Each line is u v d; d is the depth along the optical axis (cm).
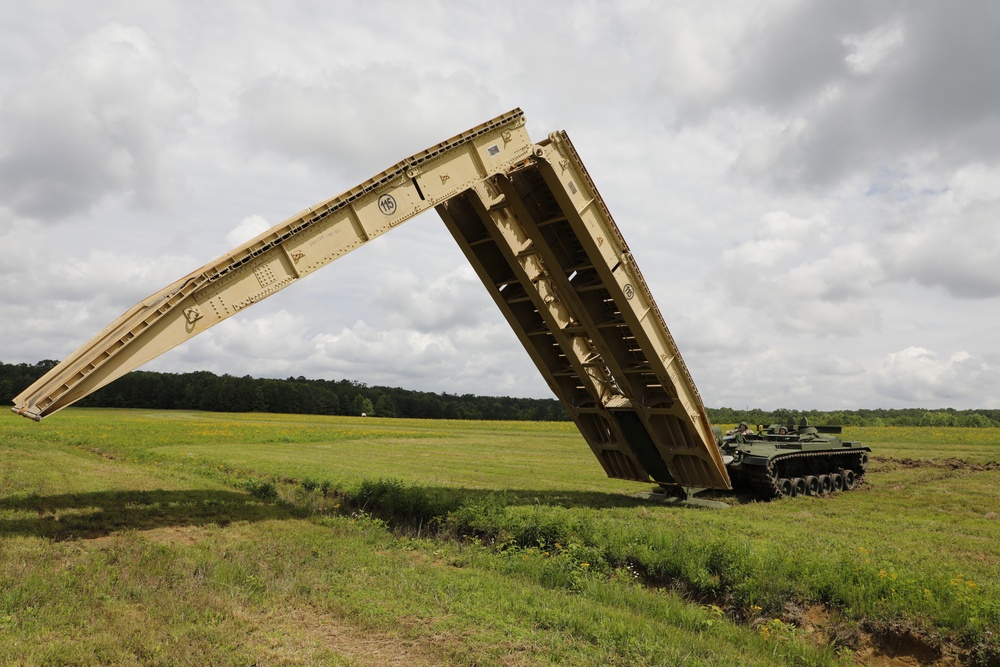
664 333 1520
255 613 738
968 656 668
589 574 932
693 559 926
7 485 1573
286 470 2075
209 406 11744
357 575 891
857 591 785
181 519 1234
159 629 667
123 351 977
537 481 2039
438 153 1273
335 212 1159
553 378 1745
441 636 678
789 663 673
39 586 758
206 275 1032
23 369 12525
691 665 623
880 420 9006
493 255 1591
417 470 2288
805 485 1916
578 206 1378
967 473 2484
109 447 3006
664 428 1655
